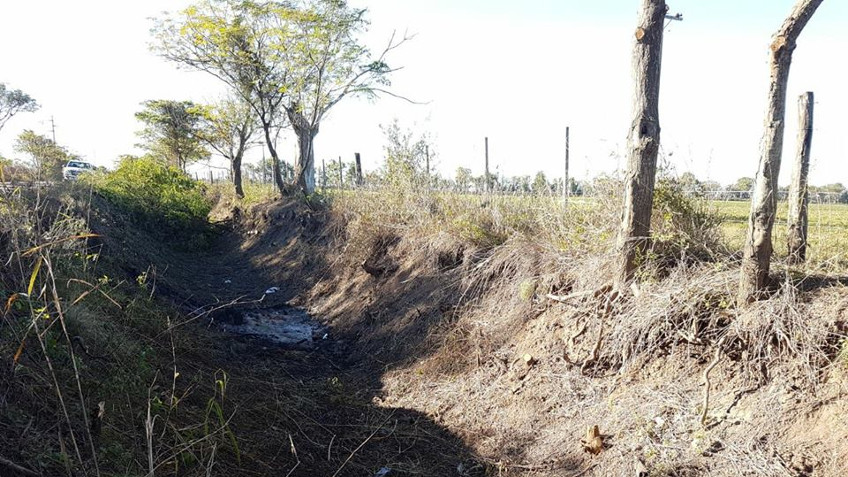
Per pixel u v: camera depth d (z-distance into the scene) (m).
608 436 4.54
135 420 4.41
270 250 16.28
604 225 6.28
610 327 5.27
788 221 5.40
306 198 16.73
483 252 8.06
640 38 5.20
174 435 4.45
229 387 6.14
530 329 6.27
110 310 6.33
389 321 8.67
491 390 5.95
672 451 4.09
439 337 7.38
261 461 4.80
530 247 7.21
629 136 5.34
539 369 5.70
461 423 5.77
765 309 4.29
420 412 6.24
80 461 3.25
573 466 4.54
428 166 11.36
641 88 5.21
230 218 22.25
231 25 19.09
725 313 4.53
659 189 5.75
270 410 5.92
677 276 5.08
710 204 6.03
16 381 3.85
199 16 19.23
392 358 7.79
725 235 6.11
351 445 5.55
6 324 4.34
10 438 3.39
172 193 18.61
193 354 6.65
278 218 17.88
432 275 8.70
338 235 13.04
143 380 5.09
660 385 4.64
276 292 12.95
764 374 4.16
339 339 9.28
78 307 5.32
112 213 13.39
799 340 4.11
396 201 11.36
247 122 24.20
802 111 5.24
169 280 11.14
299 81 19.22
